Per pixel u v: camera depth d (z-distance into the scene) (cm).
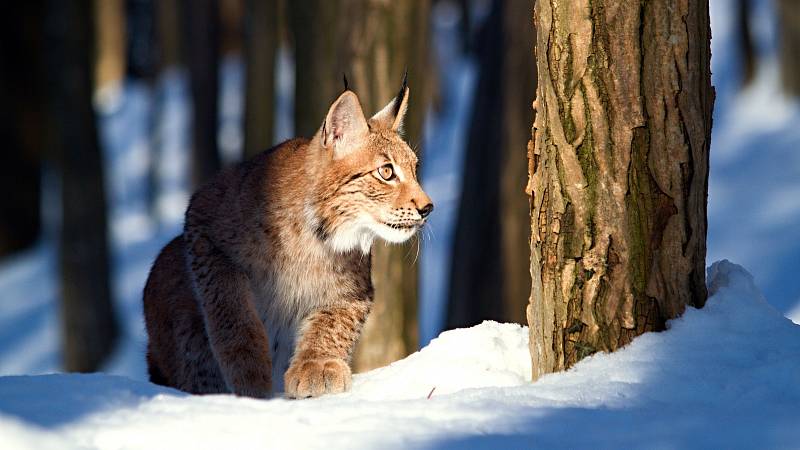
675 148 833
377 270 1529
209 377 1069
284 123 3697
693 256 852
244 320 1015
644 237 838
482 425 672
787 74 4225
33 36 3988
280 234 1030
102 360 3047
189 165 3853
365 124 1055
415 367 909
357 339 1064
